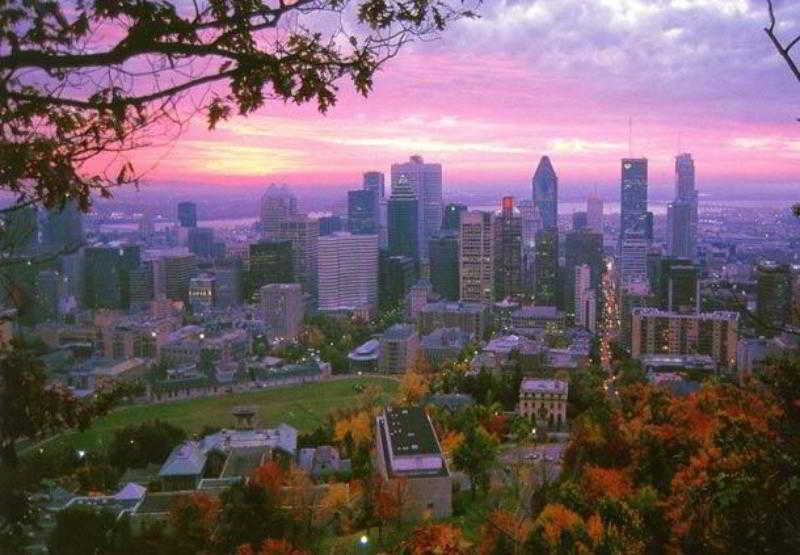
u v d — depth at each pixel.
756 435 13.71
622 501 33.50
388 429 66.06
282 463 77.50
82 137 9.12
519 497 56.00
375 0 9.73
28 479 12.59
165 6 8.59
